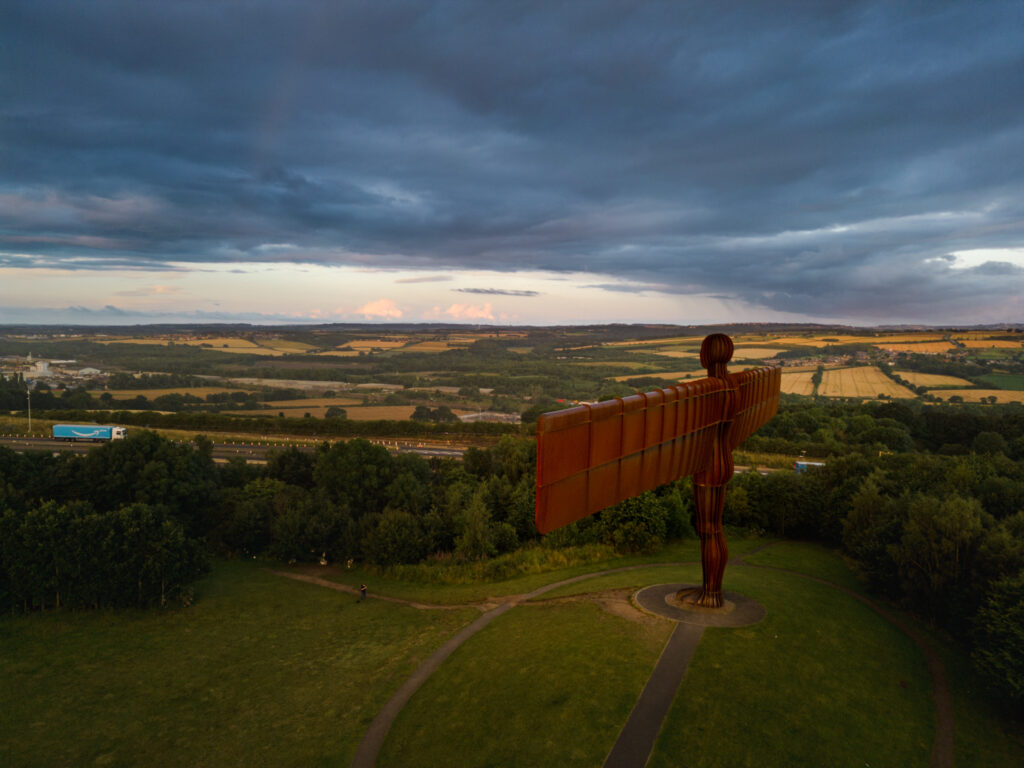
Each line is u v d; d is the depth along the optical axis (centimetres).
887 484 5894
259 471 8531
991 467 6812
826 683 2939
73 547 4991
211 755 3148
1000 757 2636
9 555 4975
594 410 2189
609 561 5453
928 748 2650
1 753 3222
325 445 8412
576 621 3697
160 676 4025
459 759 2683
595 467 2245
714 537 3431
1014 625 2958
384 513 6519
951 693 3131
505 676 3250
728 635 3219
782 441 10731
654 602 3741
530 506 6806
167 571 5103
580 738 2578
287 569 6309
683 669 2930
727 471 3272
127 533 5094
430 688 3434
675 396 2709
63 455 7488
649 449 2588
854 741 2594
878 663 3256
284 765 2962
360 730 3141
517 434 13038
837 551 5703
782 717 2645
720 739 2508
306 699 3609
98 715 3572
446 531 6600
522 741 2664
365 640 4409
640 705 2708
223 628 4784
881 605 4184
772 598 3800
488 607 4694
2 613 4959
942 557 3794
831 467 6406
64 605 5125
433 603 5047
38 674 4059
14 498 5841
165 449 7062
